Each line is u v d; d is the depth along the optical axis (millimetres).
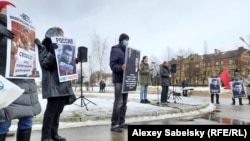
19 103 3594
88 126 7418
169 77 13117
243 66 69188
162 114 9555
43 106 10109
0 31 3299
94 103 10797
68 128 7109
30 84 3898
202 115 10414
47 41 5160
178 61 73062
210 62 79750
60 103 5359
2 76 3270
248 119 9344
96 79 47750
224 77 21438
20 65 3645
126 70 6793
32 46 4000
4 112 3352
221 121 8766
